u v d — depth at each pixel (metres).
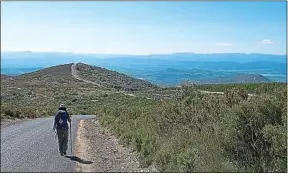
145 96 76.19
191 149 10.21
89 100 84.12
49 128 27.22
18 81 129.00
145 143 13.88
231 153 9.34
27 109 44.22
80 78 150.38
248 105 9.20
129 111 30.72
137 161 13.33
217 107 12.46
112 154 15.29
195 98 15.62
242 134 9.12
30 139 20.56
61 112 15.59
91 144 18.80
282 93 9.47
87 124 32.72
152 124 17.75
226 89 13.38
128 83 159.38
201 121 12.88
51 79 140.38
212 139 10.24
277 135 8.19
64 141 15.41
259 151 8.83
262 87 11.88
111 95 92.56
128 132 18.53
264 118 9.04
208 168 9.02
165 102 20.11
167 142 12.66
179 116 15.33
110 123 28.67
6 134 22.92
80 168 12.27
